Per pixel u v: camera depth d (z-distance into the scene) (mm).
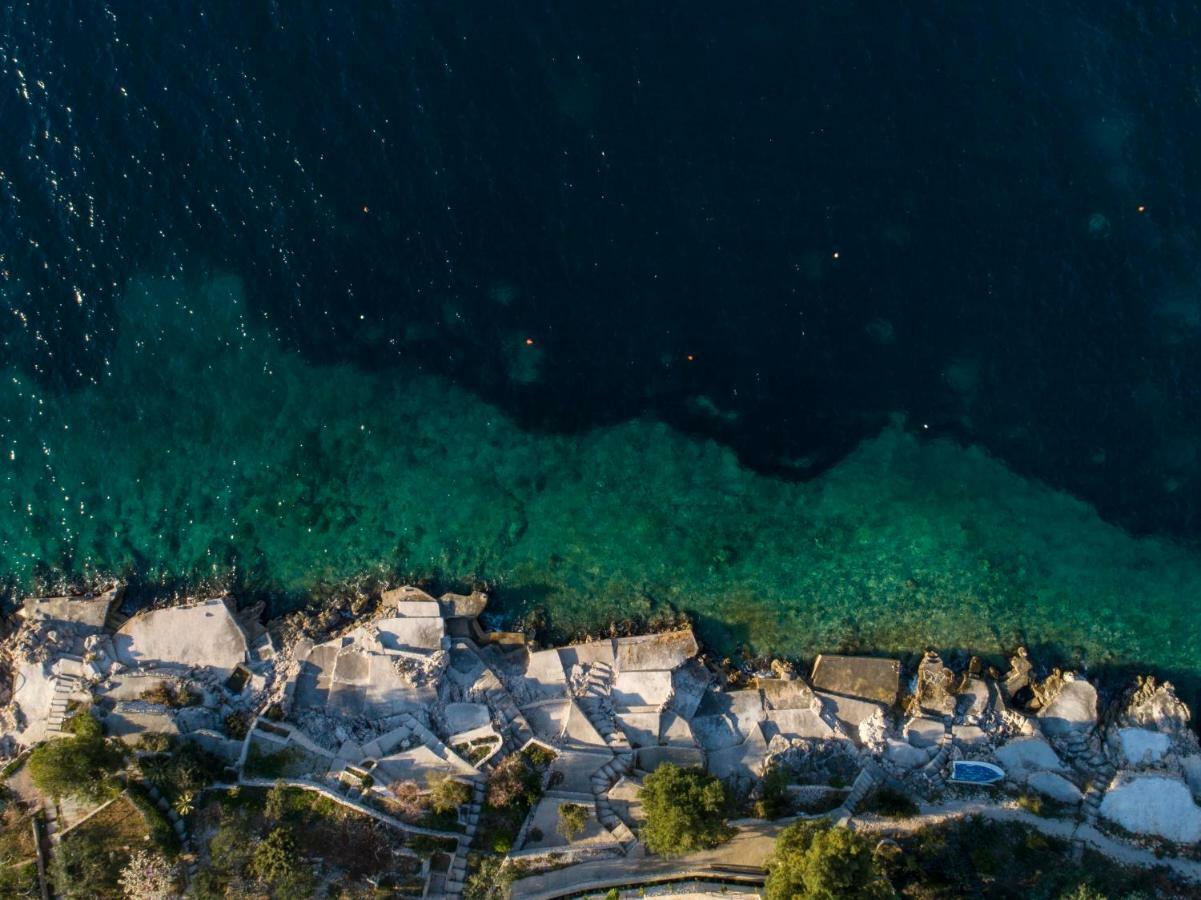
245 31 67500
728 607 63031
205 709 58969
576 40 66938
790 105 65812
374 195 66000
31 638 61312
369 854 54875
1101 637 61969
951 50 66188
